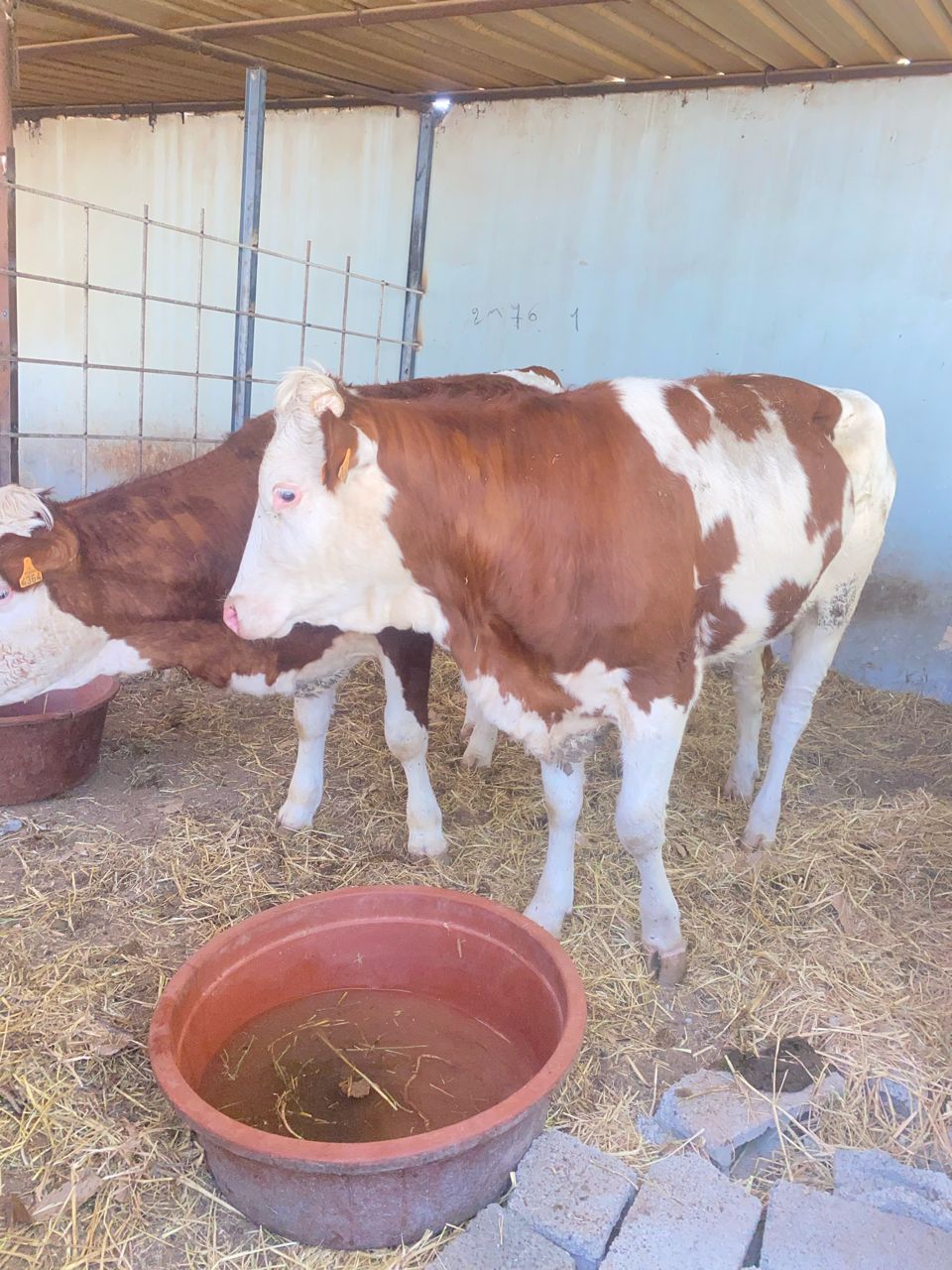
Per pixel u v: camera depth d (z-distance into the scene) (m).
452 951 2.05
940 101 3.90
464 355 5.17
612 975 2.21
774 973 2.24
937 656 4.29
